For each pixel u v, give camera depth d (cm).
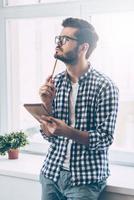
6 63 242
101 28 211
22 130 243
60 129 158
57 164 166
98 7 209
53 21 228
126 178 186
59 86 169
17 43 243
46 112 163
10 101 246
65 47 162
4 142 224
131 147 212
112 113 155
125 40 207
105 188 175
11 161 223
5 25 239
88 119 160
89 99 159
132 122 210
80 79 162
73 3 216
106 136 155
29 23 237
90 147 156
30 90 241
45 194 171
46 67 233
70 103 165
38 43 235
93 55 211
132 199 171
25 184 201
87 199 159
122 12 205
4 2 239
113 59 210
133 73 206
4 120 246
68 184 162
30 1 233
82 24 161
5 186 208
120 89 209
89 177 158
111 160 214
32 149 239
